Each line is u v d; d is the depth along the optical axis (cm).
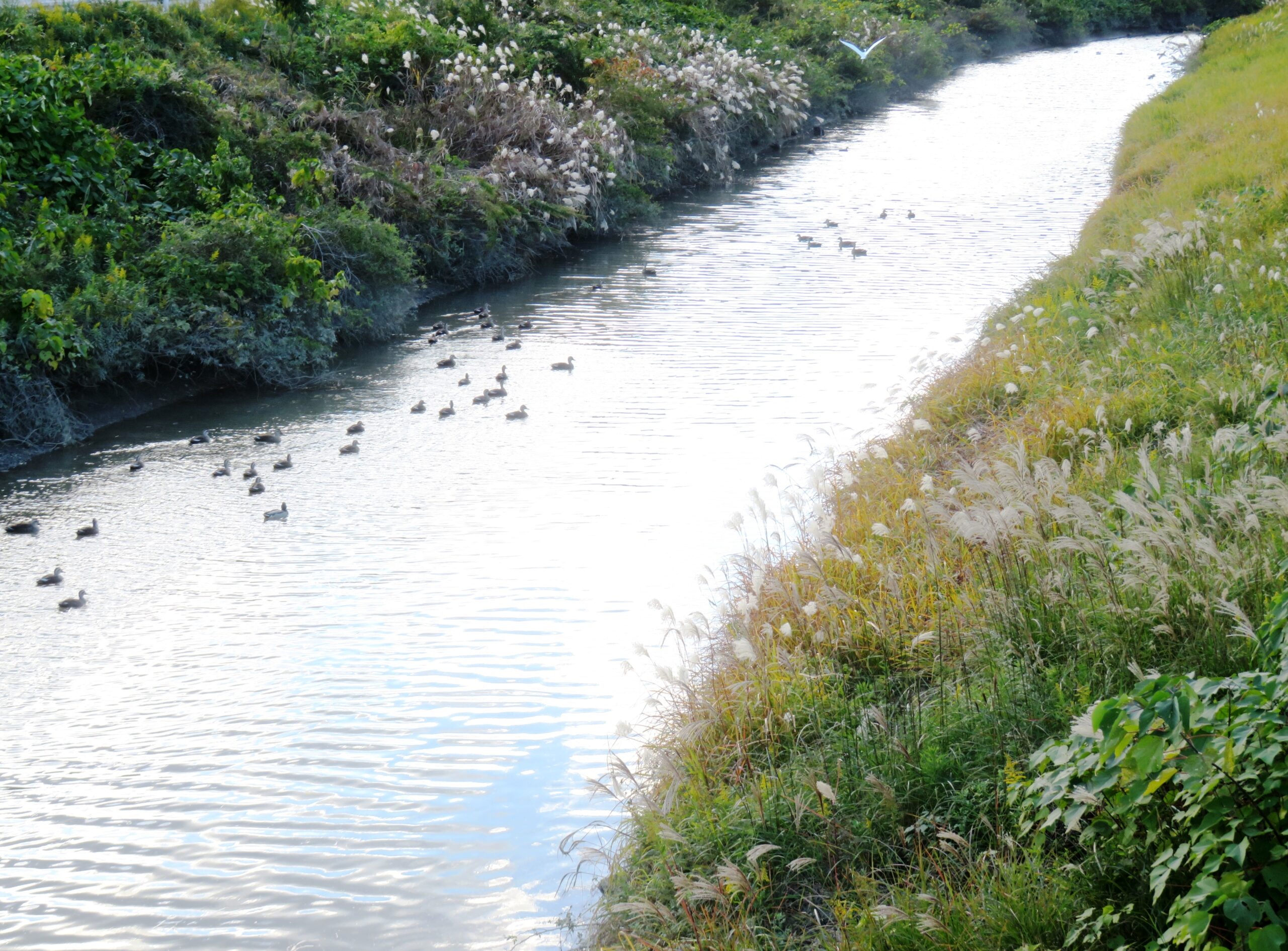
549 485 1268
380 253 1984
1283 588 598
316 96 2483
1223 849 424
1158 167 2391
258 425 1530
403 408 1578
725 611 891
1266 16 4691
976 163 3447
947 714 622
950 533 806
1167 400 962
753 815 593
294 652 933
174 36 2398
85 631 980
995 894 488
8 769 784
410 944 604
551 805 717
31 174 1745
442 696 854
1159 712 427
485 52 2811
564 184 2636
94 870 679
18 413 1440
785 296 2108
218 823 718
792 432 1381
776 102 3984
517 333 1938
